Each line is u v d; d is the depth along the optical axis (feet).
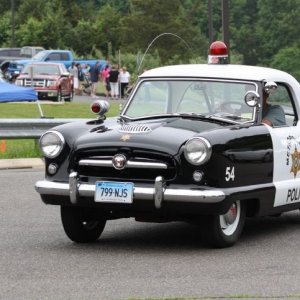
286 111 38.14
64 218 34.37
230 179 32.32
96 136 32.89
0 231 38.01
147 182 31.83
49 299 25.45
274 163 35.37
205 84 36.76
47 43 270.26
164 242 35.32
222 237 33.27
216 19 337.93
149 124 33.63
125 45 229.04
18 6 327.26
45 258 31.81
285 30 368.68
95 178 32.58
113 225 39.86
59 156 33.27
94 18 295.48
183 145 31.73
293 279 28.55
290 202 36.83
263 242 35.53
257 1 376.68
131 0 242.17
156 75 37.78
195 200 31.27
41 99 142.92
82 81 187.83
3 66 191.01
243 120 35.50
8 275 28.81
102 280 28.04
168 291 26.55
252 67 38.17
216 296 25.94
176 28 222.48
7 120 67.92
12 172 61.98
